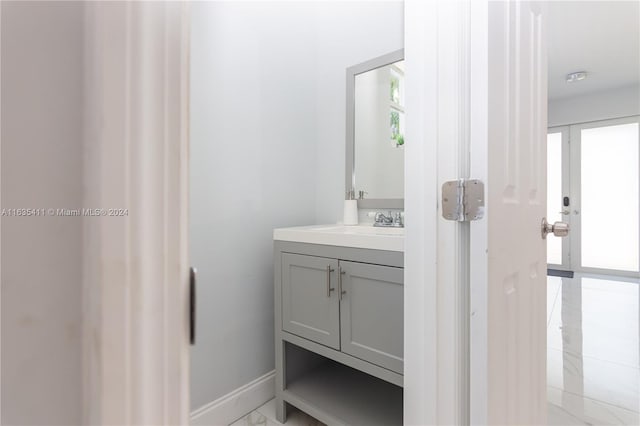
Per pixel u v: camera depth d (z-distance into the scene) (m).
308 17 2.00
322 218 2.03
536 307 1.01
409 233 0.84
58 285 0.24
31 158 0.23
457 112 0.75
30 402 0.23
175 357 0.30
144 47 0.28
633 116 4.11
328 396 1.52
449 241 0.76
